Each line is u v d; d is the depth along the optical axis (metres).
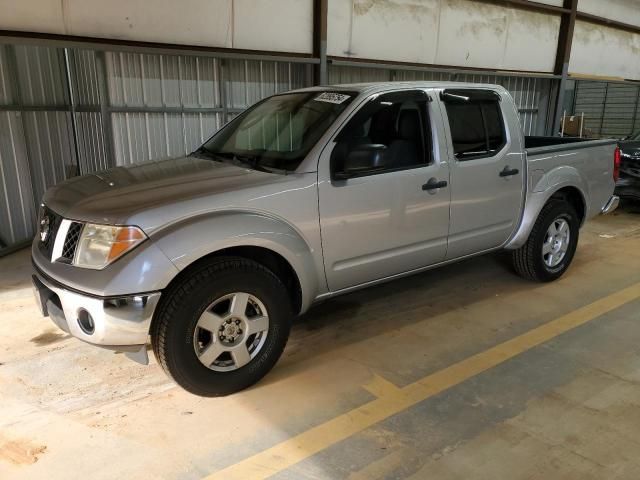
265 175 3.09
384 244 3.49
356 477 2.38
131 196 2.82
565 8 10.80
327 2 7.34
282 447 2.58
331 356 3.48
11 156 5.77
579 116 13.98
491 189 4.00
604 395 3.03
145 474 2.40
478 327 3.92
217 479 2.37
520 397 3.01
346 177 3.24
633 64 13.38
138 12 5.89
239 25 6.73
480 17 9.50
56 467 2.44
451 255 3.98
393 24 8.34
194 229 2.68
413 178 3.51
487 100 4.02
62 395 3.01
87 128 6.72
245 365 3.01
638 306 4.32
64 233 2.78
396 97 3.51
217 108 7.09
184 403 2.94
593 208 5.00
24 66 5.94
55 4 5.36
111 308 2.55
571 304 4.36
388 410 2.88
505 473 2.39
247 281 2.89
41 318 4.02
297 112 3.61
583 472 2.40
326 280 3.31
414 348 3.60
